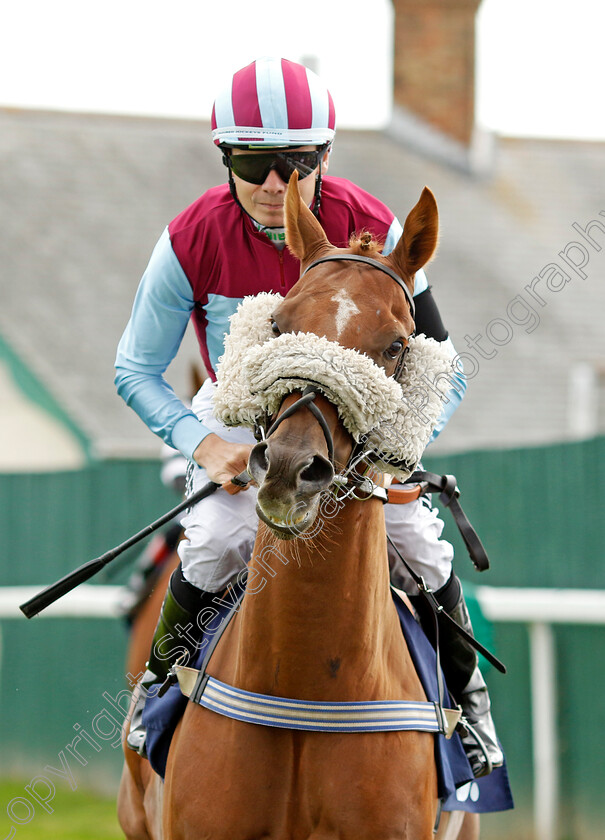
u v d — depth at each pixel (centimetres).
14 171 2228
